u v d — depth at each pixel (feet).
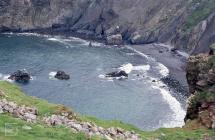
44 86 478.59
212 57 262.67
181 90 497.87
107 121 157.79
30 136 100.07
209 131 196.54
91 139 111.45
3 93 142.41
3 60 586.45
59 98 441.27
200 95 240.12
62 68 562.25
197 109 236.43
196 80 264.93
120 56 655.76
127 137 133.80
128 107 426.10
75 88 478.18
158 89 495.00
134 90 485.15
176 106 435.53
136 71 574.97
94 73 547.49
